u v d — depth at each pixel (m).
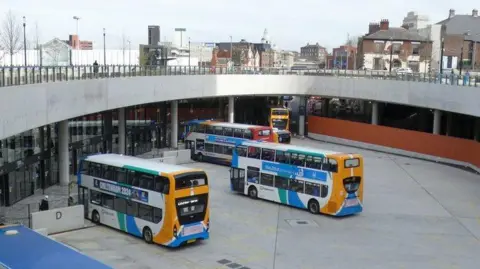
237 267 24.25
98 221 30.38
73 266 15.54
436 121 57.72
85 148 44.88
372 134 64.00
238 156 38.47
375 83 63.62
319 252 26.64
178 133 67.69
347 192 32.59
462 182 45.09
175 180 25.89
